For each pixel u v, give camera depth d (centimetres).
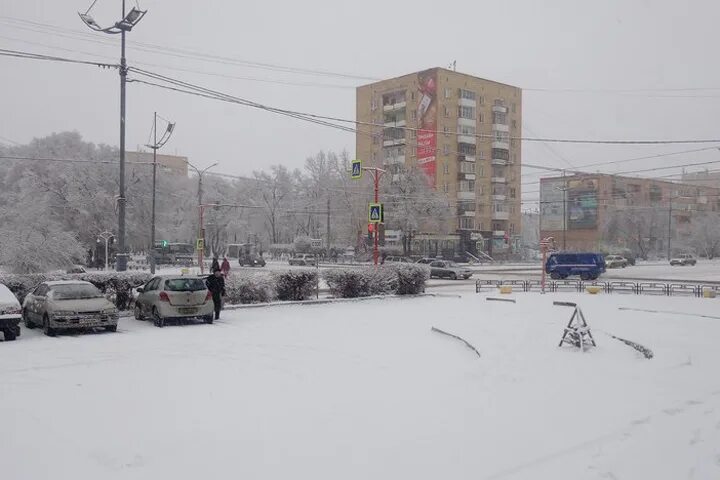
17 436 693
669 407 812
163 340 1441
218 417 772
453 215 7538
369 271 2658
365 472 580
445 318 1884
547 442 669
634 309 2123
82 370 1080
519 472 581
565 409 803
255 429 720
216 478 567
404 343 1395
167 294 1706
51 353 1258
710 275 4847
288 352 1271
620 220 8844
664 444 663
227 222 8875
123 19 2122
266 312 2077
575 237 8900
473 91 7850
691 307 2220
